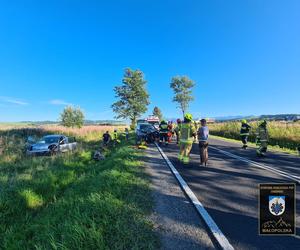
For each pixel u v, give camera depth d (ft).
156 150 49.49
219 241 13.23
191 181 24.90
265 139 41.11
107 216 16.33
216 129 118.32
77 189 26.14
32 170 36.52
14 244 16.60
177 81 277.64
